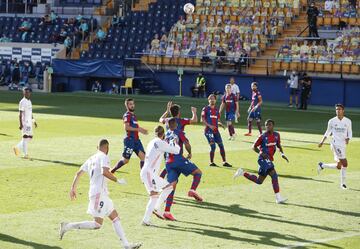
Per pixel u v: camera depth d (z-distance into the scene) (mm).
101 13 157000
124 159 53500
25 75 149750
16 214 41469
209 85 134500
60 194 47062
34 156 62281
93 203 35000
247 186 52094
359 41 129125
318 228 40562
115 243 36250
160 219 41625
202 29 142875
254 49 135500
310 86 117438
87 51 150500
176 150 40875
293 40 134875
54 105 114062
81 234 37719
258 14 140875
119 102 121688
